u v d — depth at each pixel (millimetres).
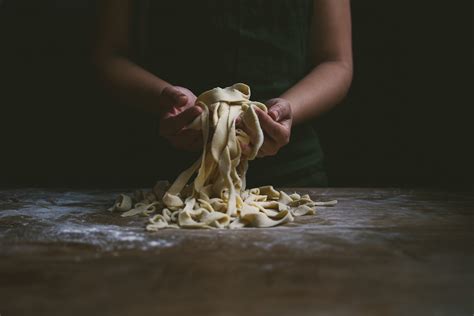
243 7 1755
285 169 1809
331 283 717
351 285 708
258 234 1023
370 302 646
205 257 849
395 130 3160
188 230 1068
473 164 3021
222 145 1276
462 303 645
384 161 3213
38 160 2984
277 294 672
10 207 1344
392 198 1485
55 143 2990
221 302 643
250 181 1807
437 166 3135
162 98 1458
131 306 630
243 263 813
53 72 2900
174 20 1790
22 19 2756
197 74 1786
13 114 2918
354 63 3123
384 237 992
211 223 1103
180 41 1791
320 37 1861
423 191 1618
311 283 716
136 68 1729
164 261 826
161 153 1876
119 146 2984
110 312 613
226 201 1250
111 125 2990
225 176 1246
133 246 926
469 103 2982
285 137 1377
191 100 1450
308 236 1001
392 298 661
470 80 2947
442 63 3000
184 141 1399
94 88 2918
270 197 1384
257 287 699
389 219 1181
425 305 638
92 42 1872
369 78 3127
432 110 3082
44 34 2805
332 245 927
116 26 1843
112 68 1736
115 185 2922
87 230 1064
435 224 1122
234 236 1004
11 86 2867
